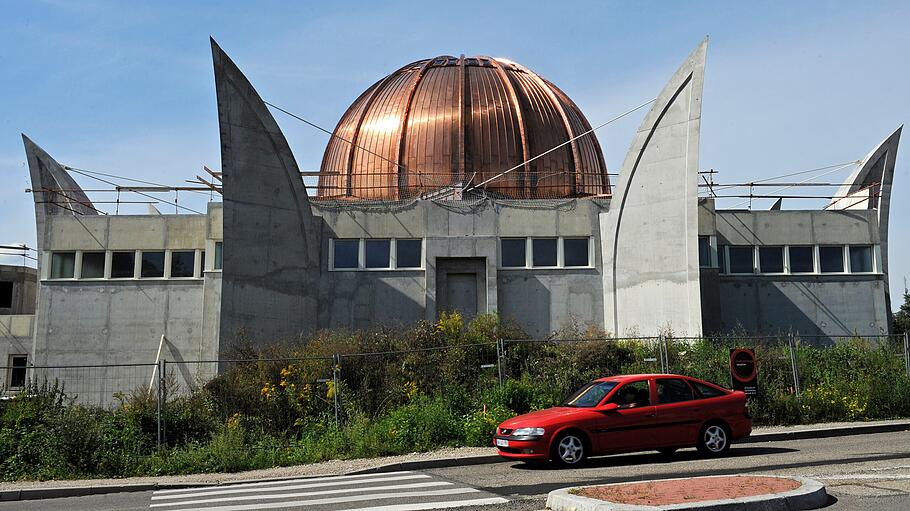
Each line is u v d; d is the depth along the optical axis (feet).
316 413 70.54
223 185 104.73
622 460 51.65
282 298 108.78
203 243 116.88
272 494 42.68
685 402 51.44
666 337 79.97
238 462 56.85
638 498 31.96
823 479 38.63
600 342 84.28
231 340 101.45
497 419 62.23
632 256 111.96
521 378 74.02
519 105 135.95
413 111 136.15
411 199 123.95
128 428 60.23
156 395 65.72
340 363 75.82
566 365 79.25
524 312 114.52
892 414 75.77
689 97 108.06
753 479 36.55
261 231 107.65
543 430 48.70
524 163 132.16
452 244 114.42
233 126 106.73
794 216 121.08
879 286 120.47
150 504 41.27
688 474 43.09
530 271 115.55
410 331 93.66
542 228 116.47
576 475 44.73
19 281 165.37
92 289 115.85
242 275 104.42
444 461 53.42
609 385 52.11
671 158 109.29
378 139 137.39
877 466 43.57
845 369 81.56
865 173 131.64
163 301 115.55
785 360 80.59
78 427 57.26
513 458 50.14
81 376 113.60
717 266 113.91
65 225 117.39
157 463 56.34
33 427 58.23
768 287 119.34
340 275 114.32
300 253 112.37
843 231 121.08
